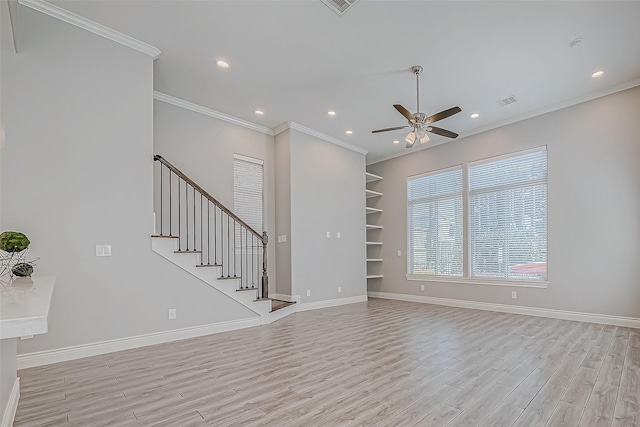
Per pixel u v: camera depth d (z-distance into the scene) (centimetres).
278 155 615
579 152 493
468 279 618
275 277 607
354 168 712
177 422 202
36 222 299
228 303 435
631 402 227
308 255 606
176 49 373
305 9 309
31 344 294
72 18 321
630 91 450
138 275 356
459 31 341
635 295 437
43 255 301
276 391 246
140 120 364
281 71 419
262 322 471
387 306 636
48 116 310
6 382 186
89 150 330
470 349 350
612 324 453
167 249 379
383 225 786
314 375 278
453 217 655
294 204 591
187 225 496
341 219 674
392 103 512
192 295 399
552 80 443
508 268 570
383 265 781
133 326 351
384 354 334
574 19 321
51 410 216
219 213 539
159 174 471
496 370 289
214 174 534
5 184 288
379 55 385
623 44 362
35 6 304
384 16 318
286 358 321
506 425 199
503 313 557
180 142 498
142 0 297
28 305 122
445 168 670
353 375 278
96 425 199
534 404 225
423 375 278
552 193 518
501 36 349
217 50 375
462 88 465
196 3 301
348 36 350
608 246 461
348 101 505
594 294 471
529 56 386
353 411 216
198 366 298
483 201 611
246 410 217
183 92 474
